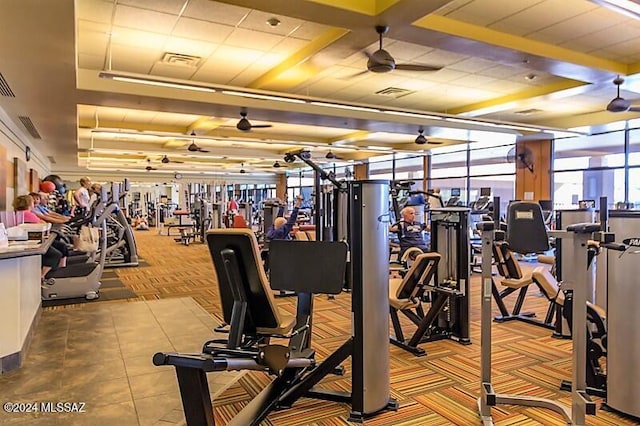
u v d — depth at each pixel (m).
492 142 12.77
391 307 4.39
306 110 8.38
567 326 4.64
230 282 2.57
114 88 6.39
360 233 2.94
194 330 4.88
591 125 10.04
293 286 2.94
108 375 3.60
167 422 2.84
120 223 9.79
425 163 16.09
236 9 4.67
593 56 6.15
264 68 6.67
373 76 7.31
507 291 5.52
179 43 5.65
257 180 25.55
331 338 4.67
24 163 9.13
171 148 14.66
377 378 2.99
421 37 5.00
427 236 7.87
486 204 9.68
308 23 5.05
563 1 4.57
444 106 9.59
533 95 8.18
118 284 7.70
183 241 14.84
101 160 18.05
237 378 3.60
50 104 6.66
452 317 4.69
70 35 3.90
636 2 3.94
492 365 3.92
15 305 3.74
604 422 2.85
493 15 4.87
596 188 11.09
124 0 4.46
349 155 17.70
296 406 3.10
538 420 2.94
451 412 3.05
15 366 3.74
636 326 2.85
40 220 7.48
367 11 4.26
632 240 2.85
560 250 4.57
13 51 4.30
